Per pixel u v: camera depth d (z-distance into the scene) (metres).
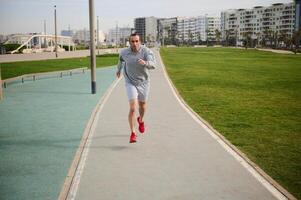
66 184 5.22
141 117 7.88
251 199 4.70
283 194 4.85
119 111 10.95
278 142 7.60
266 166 6.08
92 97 14.16
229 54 73.62
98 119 9.77
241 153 6.65
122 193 4.90
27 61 41.44
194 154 6.60
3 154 6.70
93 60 15.08
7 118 10.08
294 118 10.16
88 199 4.72
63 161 6.29
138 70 7.37
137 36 7.16
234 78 22.52
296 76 24.36
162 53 74.81
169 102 12.66
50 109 11.51
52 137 7.94
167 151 6.79
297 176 5.62
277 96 14.71
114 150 6.88
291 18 186.50
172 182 5.27
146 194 4.86
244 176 5.50
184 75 24.42
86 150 6.89
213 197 4.76
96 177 5.49
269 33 172.50
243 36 197.75
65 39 106.12
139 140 7.59
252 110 11.42
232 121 9.72
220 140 7.56
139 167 5.92
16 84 18.81
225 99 13.74
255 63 41.22
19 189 5.06
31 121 9.66
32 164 6.12
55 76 23.45
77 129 8.70
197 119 9.72
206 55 66.50
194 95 14.75
